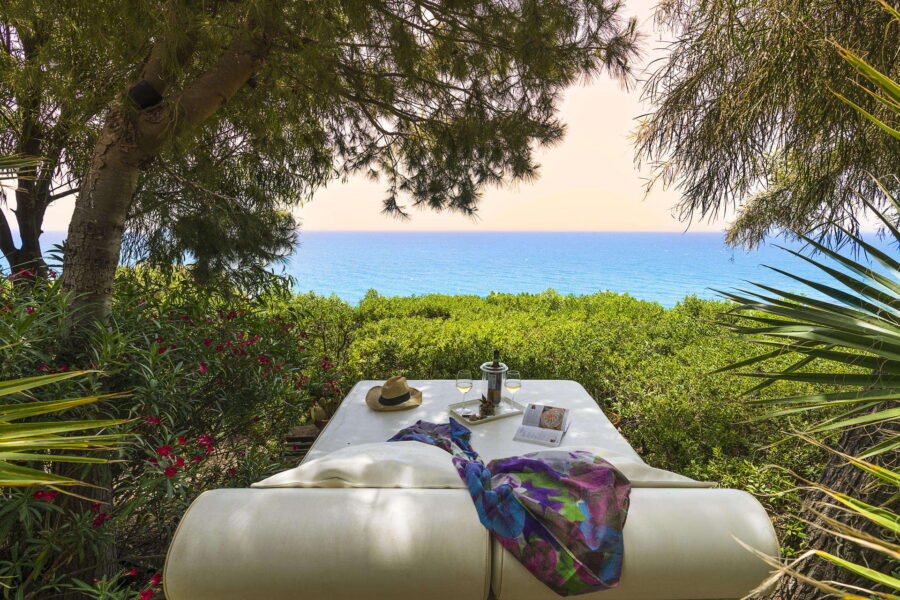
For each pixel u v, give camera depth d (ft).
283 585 4.61
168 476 7.30
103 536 6.81
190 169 12.53
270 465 10.41
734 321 5.23
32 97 10.38
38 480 2.76
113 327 8.26
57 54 8.35
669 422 12.64
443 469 5.88
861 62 3.50
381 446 6.46
